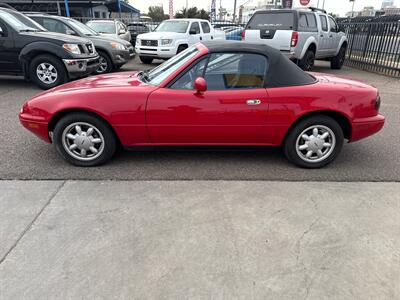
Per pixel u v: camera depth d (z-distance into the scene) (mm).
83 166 4031
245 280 2354
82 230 2852
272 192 3539
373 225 3020
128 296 2201
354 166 4230
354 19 16875
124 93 3748
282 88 3826
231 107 3764
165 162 4230
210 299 2189
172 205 3248
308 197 3459
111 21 14703
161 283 2311
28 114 3939
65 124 3842
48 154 4375
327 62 16938
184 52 4332
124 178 3775
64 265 2459
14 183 3602
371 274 2441
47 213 3084
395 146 4961
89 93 3773
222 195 3453
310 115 3918
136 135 3889
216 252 2617
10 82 9445
